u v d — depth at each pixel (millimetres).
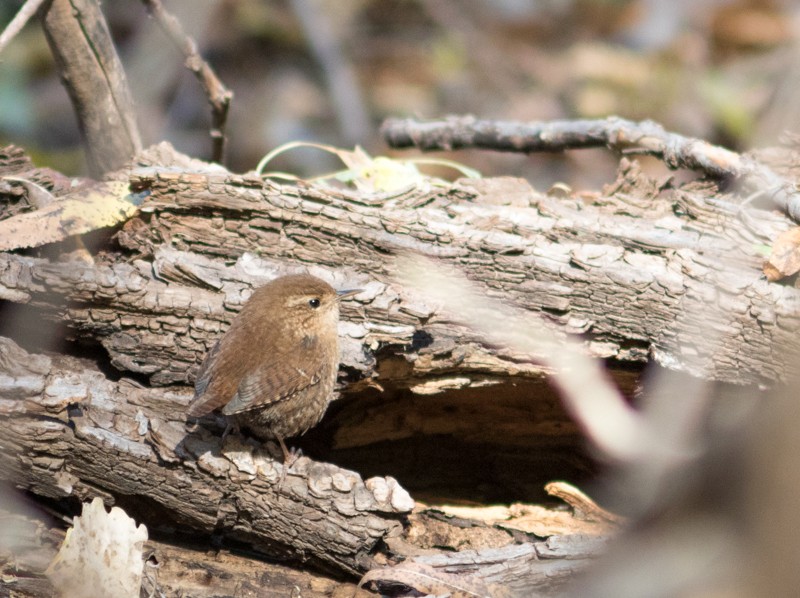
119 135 10320
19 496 7688
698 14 18781
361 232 8414
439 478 9336
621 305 8188
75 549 7133
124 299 7809
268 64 19156
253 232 8484
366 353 7980
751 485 4395
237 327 7660
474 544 8031
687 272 8062
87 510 7160
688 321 8031
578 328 8281
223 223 8492
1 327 7938
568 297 8242
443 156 17609
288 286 7680
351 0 20703
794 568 4195
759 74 17656
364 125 18109
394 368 8320
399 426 9109
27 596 7070
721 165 9516
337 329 7961
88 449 7348
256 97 18547
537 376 8469
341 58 19234
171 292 7918
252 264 8336
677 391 8383
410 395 8914
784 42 17922
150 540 7930
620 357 8438
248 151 17656
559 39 20000
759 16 18188
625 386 8758
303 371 7535
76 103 10102
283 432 7766
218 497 7523
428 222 8461
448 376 8500
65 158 16266
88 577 7082
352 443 9148
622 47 19359
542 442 9398
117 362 7926
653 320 8148
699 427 8375
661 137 10359
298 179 9375
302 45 19359
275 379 7426
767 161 9844
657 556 4855
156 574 7449
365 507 7375
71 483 7520
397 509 7363
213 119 11258
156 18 10188
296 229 8477
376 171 10367
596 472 9180
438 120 12938
